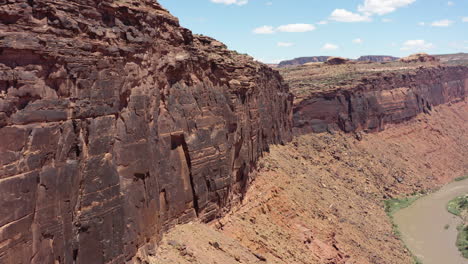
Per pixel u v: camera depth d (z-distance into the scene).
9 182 14.56
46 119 16.31
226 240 30.22
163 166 26.62
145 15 24.73
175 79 29.20
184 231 27.73
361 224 52.03
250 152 41.41
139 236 22.39
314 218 44.00
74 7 18.44
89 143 18.69
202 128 31.17
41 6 16.58
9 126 14.76
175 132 28.17
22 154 15.17
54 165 16.69
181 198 28.38
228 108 35.31
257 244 33.34
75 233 17.84
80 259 17.98
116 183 20.14
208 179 31.31
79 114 18.05
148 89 24.66
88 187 18.53
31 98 15.72
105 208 19.38
